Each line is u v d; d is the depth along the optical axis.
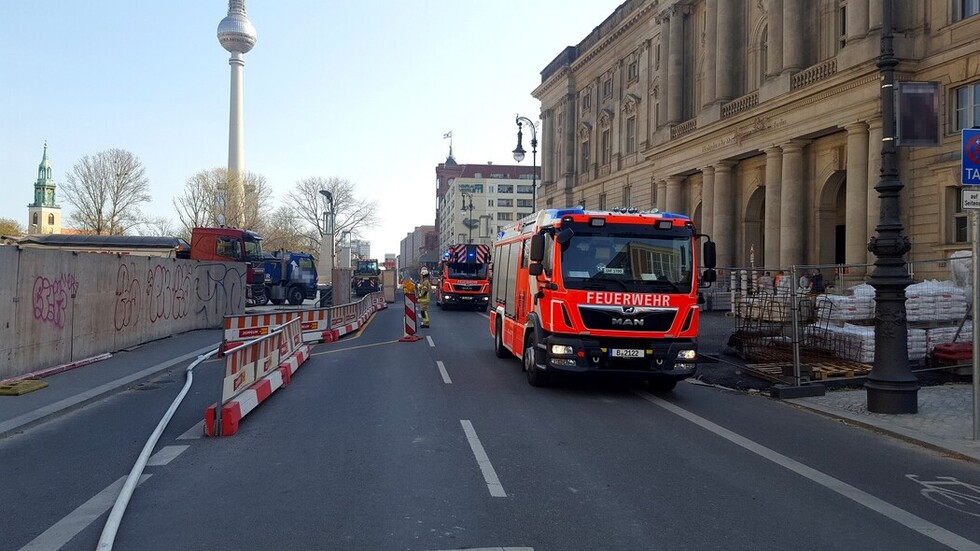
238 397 9.30
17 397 10.62
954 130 23.19
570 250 11.09
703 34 41.81
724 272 20.56
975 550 5.05
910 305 13.61
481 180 145.62
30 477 6.71
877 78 24.97
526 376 13.34
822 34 30.31
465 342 20.25
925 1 24.14
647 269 11.09
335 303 38.03
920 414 9.83
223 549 4.85
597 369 10.80
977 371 8.37
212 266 23.66
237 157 91.88
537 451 7.69
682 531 5.30
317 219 85.62
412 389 11.81
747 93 35.91
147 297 18.61
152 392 11.75
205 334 21.30
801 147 30.52
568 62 65.31
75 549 4.91
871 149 25.36
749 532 5.32
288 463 7.12
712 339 16.50
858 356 13.08
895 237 9.95
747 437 8.64
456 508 5.75
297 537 5.08
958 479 6.94
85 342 14.80
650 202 48.75
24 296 12.30
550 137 71.06
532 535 5.16
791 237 30.55
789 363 13.18
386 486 6.34
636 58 51.94
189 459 7.30
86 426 9.04
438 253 109.94
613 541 5.07
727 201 36.66
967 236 22.78
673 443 8.21
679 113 43.03
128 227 73.31
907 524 5.58
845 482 6.74
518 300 13.87
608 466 7.12
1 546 4.96
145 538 5.07
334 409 10.03
